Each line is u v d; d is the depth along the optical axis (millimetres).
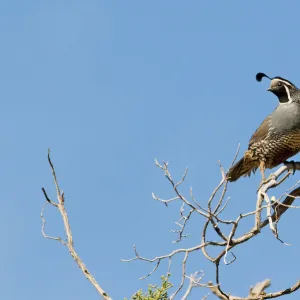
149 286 9664
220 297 10180
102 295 9375
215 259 9766
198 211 9148
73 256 9664
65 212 9891
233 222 9156
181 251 9156
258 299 10141
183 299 8414
